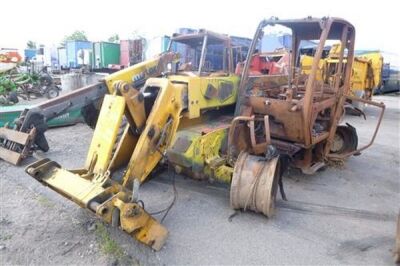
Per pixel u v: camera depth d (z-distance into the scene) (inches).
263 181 152.4
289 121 189.9
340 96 217.5
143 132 144.9
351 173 233.9
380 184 215.2
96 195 120.5
